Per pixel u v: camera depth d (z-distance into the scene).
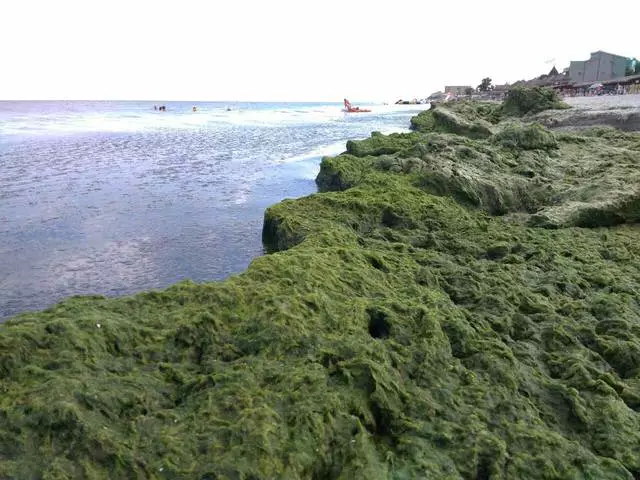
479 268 8.67
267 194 17.28
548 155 17.78
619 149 18.30
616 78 97.25
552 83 114.69
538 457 4.40
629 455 4.70
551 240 10.49
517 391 5.30
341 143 33.22
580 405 5.22
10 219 13.29
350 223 10.82
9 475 3.48
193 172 20.98
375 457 4.18
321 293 6.23
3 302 8.60
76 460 3.64
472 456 4.30
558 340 6.53
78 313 5.39
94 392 4.16
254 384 4.63
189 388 4.66
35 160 22.73
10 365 4.39
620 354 6.30
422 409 4.73
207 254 11.24
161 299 5.92
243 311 5.78
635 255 10.03
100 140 32.31
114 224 13.26
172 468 3.71
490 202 13.34
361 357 4.96
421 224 10.98
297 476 3.82
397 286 7.37
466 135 27.47
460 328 6.06
